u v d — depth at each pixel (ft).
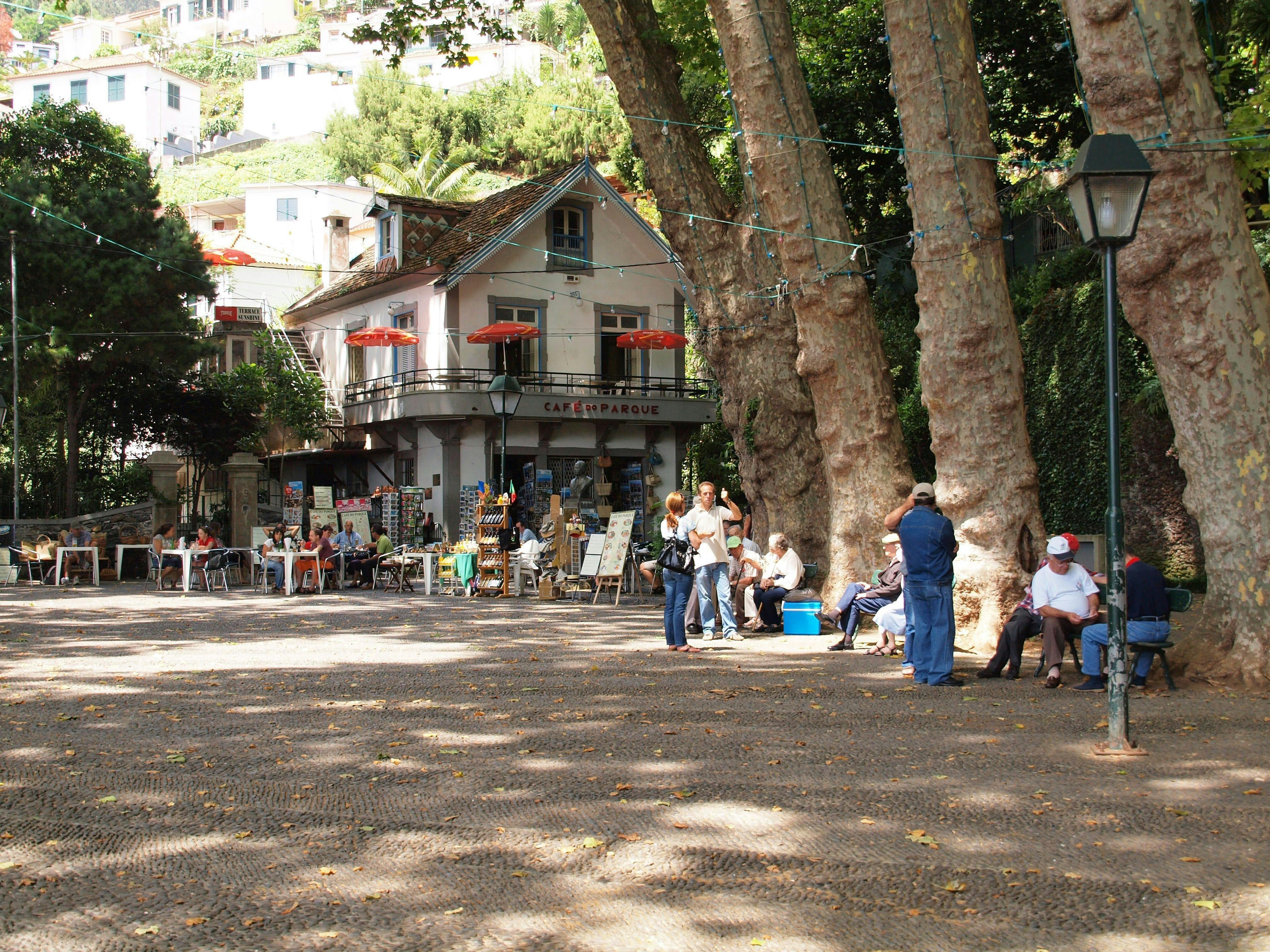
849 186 87.10
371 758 23.27
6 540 90.12
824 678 34.71
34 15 343.05
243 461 94.27
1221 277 32.53
